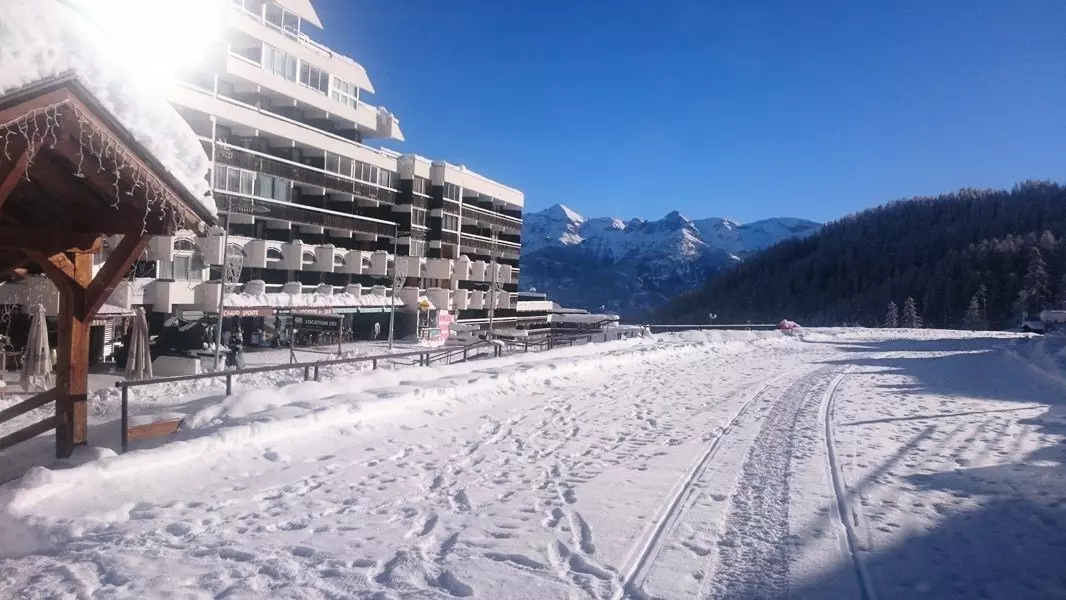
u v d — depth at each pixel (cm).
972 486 812
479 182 6003
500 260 6650
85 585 485
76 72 611
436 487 767
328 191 4178
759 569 548
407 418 1113
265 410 1023
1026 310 10194
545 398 1459
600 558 563
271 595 475
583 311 10800
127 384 839
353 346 3844
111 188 720
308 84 3956
